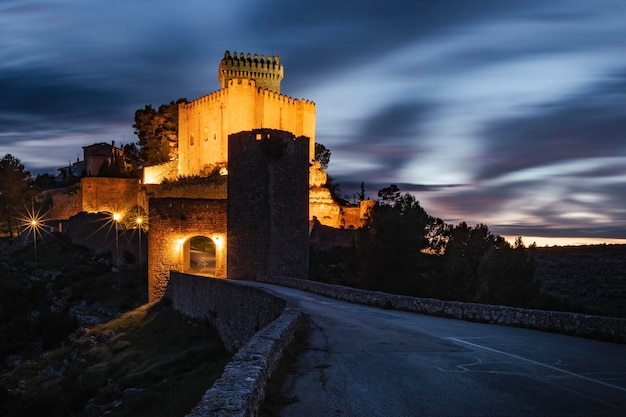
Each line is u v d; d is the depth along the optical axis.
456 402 10.43
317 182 95.00
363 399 10.70
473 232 56.31
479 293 43.81
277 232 46.34
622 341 17.34
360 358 14.87
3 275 69.50
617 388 11.41
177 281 45.12
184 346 34.47
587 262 47.06
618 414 9.59
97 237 74.31
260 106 89.50
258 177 46.66
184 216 51.19
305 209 49.06
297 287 40.00
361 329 20.53
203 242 74.00
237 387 8.64
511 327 21.47
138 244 65.69
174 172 99.38
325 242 82.25
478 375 12.72
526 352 15.70
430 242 52.50
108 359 36.72
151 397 23.58
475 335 19.12
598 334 18.17
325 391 11.33
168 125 108.88
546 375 12.67
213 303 35.59
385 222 46.59
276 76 103.94
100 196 89.31
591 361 14.30
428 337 18.62
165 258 50.62
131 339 41.19
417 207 50.38
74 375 34.69
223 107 88.75
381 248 46.22
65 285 62.81
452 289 46.09
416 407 10.12
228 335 31.64
